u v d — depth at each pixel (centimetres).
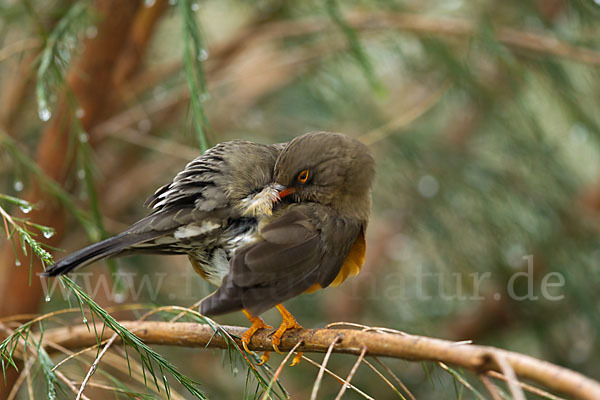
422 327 1188
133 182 1180
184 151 999
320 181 675
